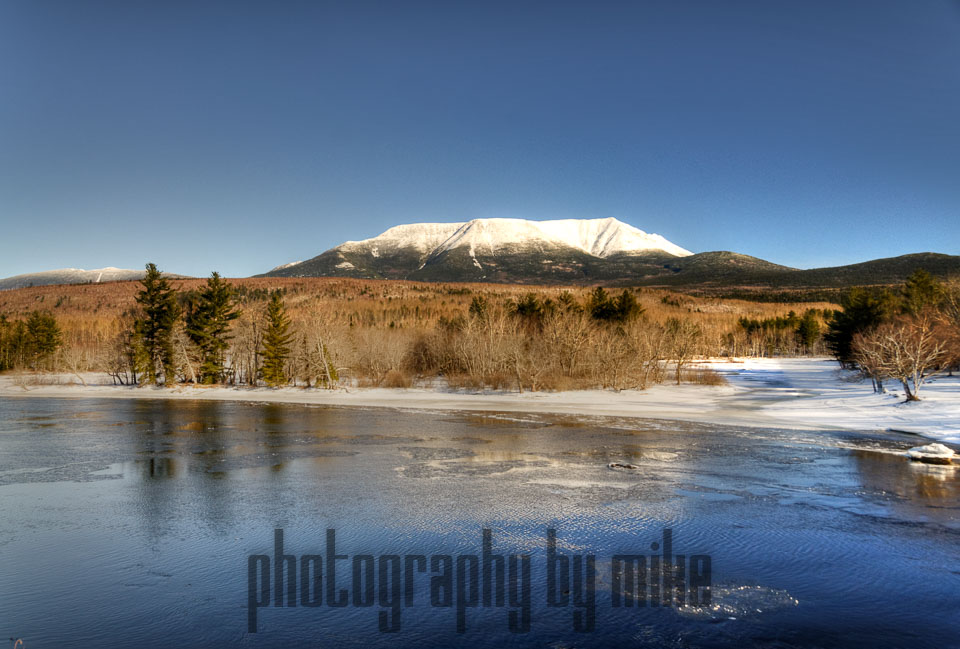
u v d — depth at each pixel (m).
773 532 15.02
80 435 34.47
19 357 99.38
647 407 47.34
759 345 154.62
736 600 11.09
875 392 48.94
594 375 63.16
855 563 12.94
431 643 9.51
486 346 66.19
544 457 25.81
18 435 34.56
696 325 95.62
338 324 75.25
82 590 11.66
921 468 23.22
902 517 16.38
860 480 20.94
